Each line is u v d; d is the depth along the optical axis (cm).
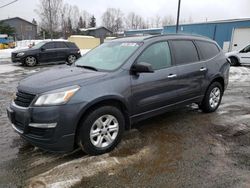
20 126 334
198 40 514
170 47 446
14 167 322
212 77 521
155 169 321
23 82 361
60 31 5297
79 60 465
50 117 308
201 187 286
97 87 338
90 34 6881
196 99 502
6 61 1741
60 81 334
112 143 363
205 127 464
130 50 404
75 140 337
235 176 307
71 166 324
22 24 8094
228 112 557
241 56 1562
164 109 438
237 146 388
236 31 2278
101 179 298
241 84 934
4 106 588
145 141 400
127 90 368
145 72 372
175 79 438
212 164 334
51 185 285
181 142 399
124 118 383
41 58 1485
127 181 296
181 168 324
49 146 319
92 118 334
